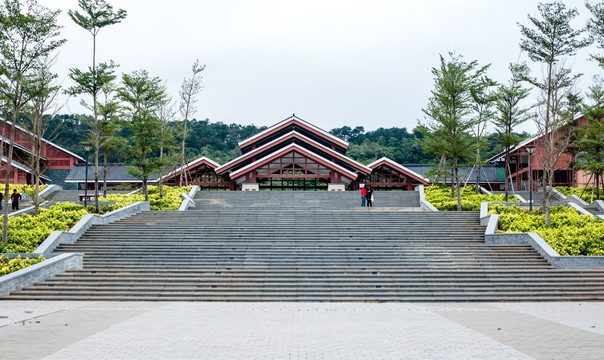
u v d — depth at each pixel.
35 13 22.69
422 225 27.42
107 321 13.05
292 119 51.22
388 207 36.38
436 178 36.56
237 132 105.94
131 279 19.36
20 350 9.54
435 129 34.91
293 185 52.72
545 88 28.39
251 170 46.66
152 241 24.45
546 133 28.05
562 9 27.14
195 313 14.77
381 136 102.31
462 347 9.83
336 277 19.77
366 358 8.95
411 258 21.89
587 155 34.97
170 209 34.41
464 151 34.12
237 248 22.92
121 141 34.34
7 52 22.73
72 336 10.91
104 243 23.91
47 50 23.31
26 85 24.02
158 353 9.31
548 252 21.64
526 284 19.05
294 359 8.88
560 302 17.86
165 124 43.38
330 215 29.02
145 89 36.38
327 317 14.10
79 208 31.52
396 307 16.48
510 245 23.61
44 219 26.94
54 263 19.70
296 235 25.41
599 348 9.71
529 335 11.10
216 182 52.97
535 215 28.09
